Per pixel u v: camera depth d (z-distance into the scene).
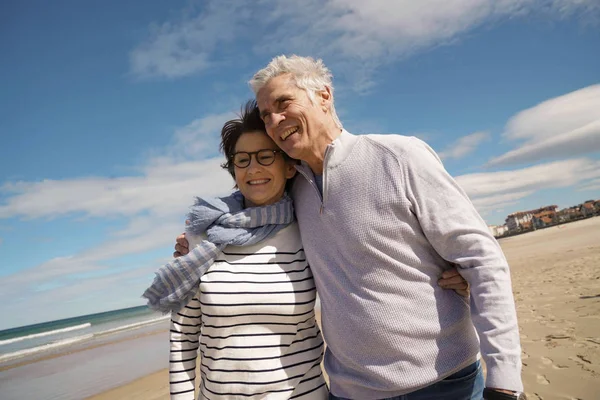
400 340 1.63
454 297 1.71
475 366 1.73
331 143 1.84
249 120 2.09
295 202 2.11
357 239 1.71
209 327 1.92
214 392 1.88
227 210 2.07
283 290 1.92
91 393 6.83
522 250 32.47
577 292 7.52
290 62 1.94
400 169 1.69
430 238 1.66
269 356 1.87
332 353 1.91
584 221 62.69
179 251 2.16
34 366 11.54
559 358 3.97
